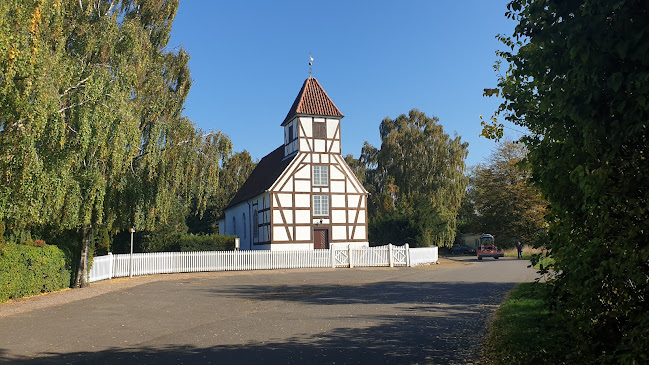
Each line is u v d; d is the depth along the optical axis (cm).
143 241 3819
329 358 845
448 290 1908
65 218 1655
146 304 1608
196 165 2380
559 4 490
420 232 4466
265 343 976
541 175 560
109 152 1641
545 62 509
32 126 1173
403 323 1183
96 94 1471
